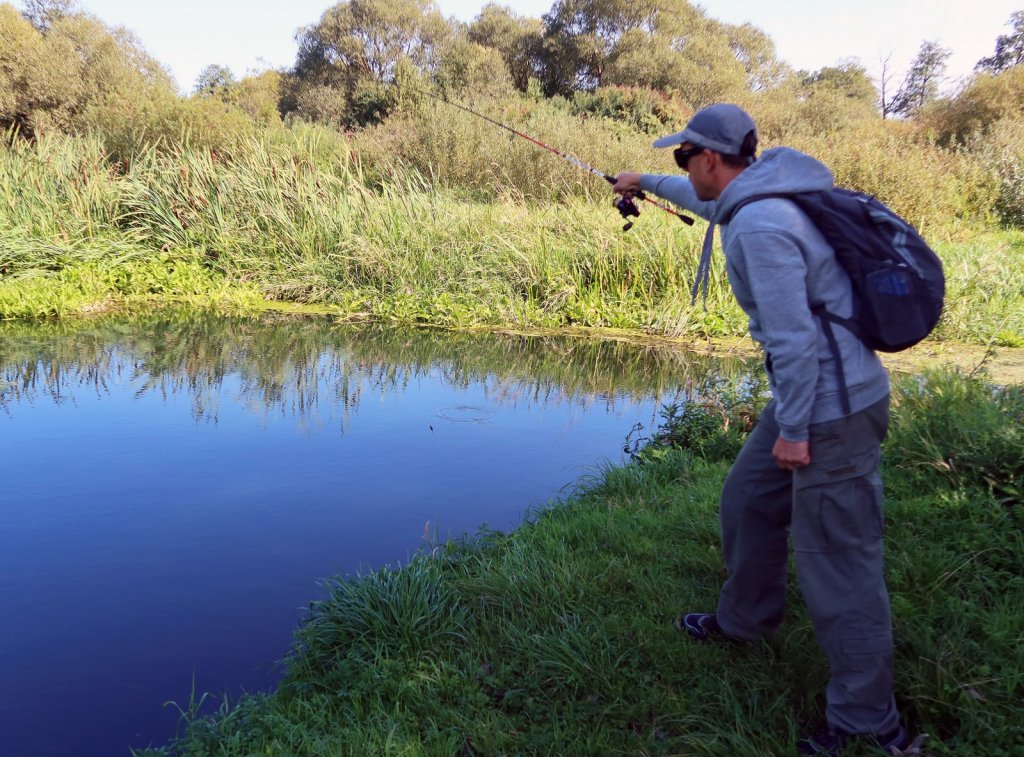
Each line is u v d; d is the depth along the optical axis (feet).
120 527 13.39
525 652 9.33
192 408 20.11
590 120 57.00
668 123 67.31
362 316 31.35
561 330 29.40
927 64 119.24
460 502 14.46
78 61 75.72
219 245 36.04
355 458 16.71
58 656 9.93
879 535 7.37
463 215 35.50
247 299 33.73
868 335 7.04
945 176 45.70
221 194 37.24
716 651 9.07
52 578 11.73
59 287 31.73
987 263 29.43
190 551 12.57
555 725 8.05
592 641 9.36
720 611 9.23
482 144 49.34
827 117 85.40
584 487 14.64
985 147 50.52
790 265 6.87
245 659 9.95
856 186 43.09
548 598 10.38
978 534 10.24
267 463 16.40
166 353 25.49
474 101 56.90
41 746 8.41
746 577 8.85
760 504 8.59
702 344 27.25
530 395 21.58
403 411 20.10
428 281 32.83
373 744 7.88
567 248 32.40
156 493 14.82
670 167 47.60
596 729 8.07
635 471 14.76
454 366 24.54
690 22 120.78
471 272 32.68
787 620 9.44
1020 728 7.29
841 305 7.11
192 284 34.14
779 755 7.59
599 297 31.01
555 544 11.78
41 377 22.54
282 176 37.27
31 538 12.98
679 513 12.44
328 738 7.97
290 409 20.17
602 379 23.12
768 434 8.50
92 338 27.20
